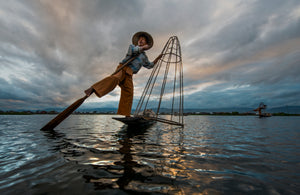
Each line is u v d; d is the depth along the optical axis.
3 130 4.38
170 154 2.05
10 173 1.38
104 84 3.44
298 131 5.35
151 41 4.17
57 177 1.30
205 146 2.65
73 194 1.04
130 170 1.47
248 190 1.16
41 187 1.13
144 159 1.81
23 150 2.15
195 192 1.11
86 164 1.61
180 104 5.83
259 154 2.18
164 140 3.13
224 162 1.80
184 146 2.60
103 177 1.31
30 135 3.48
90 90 3.51
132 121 4.70
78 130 4.54
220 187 1.19
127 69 3.79
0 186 1.14
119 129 5.07
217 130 5.50
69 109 3.97
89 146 2.44
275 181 1.32
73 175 1.34
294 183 1.29
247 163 1.78
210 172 1.48
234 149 2.47
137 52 3.67
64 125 6.14
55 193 1.06
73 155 1.93
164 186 1.18
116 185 1.18
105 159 1.78
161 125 6.95
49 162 1.67
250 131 5.30
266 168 1.63
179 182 1.25
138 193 1.07
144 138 3.31
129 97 3.96
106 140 2.98
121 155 1.95
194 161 1.80
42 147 2.33
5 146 2.39
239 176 1.41
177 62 5.48
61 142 2.72
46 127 4.36
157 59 4.78
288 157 2.04
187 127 6.58
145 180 1.27
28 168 1.49
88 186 1.15
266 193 1.12
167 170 1.50
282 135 4.29
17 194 1.04
